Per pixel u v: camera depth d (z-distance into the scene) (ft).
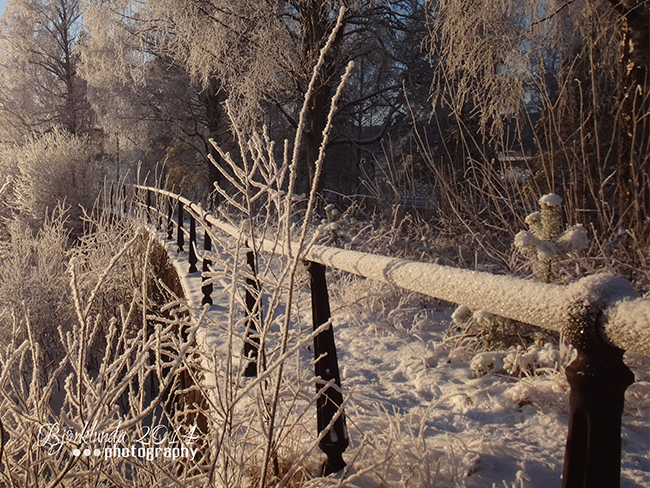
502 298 3.18
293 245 6.07
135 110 70.23
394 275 4.27
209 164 73.05
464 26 18.61
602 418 2.79
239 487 5.44
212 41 38.99
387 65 52.90
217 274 6.32
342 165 76.28
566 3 16.99
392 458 5.52
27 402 5.32
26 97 97.86
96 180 43.70
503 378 9.14
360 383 9.55
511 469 6.05
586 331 2.65
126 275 20.36
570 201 11.75
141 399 5.47
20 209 39.45
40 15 102.63
